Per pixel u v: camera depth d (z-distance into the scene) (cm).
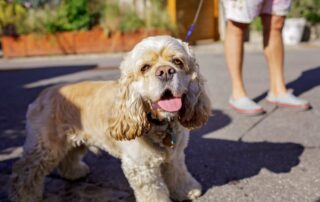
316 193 79
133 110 71
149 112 72
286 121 120
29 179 82
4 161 101
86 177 91
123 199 81
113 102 76
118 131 73
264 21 129
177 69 70
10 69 245
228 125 119
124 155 74
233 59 129
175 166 80
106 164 97
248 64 221
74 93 82
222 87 168
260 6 122
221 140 108
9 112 146
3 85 196
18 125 129
